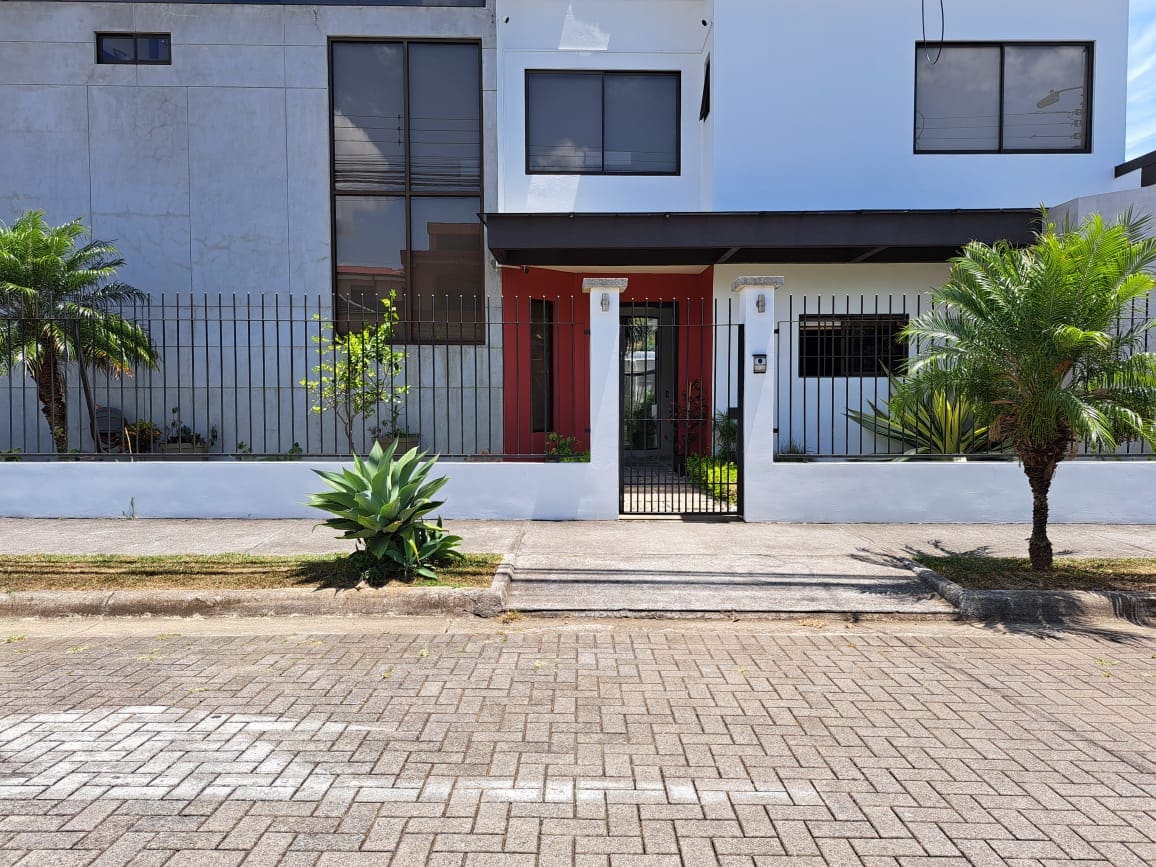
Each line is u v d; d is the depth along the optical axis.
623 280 8.73
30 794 3.18
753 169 11.29
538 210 11.88
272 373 11.46
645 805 3.13
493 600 5.91
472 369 11.76
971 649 5.21
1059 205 10.15
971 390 6.50
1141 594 5.97
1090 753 3.63
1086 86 11.59
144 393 11.31
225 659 4.87
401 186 11.60
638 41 11.95
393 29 11.40
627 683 4.50
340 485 6.36
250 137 11.35
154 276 11.37
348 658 4.89
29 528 8.34
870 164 11.35
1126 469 8.70
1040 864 2.74
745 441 8.83
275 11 11.27
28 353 9.26
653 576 6.60
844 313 11.57
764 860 2.76
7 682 4.46
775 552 7.38
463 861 2.74
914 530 8.41
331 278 11.52
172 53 11.24
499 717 3.99
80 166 11.27
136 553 7.14
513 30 11.77
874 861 2.75
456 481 8.88
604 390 8.80
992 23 11.33
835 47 11.27
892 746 3.69
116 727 3.84
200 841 2.85
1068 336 5.90
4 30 11.13
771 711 4.10
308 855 2.77
